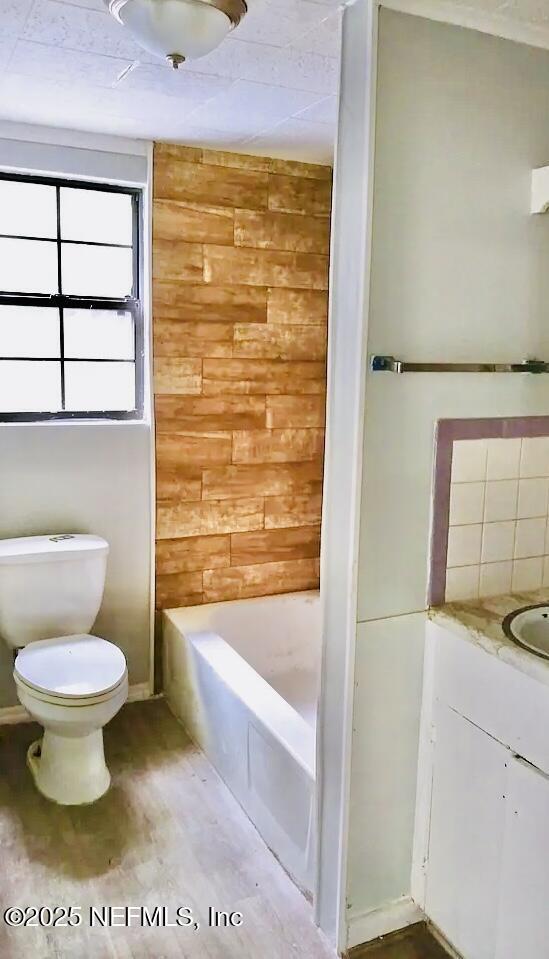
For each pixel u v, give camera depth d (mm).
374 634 1759
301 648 3236
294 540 3289
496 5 1554
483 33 1643
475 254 1717
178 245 2852
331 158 2953
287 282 3064
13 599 2586
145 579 3039
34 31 1763
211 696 2600
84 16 1674
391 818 1880
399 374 1680
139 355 2947
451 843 1796
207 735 2664
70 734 2340
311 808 1944
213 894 2006
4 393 2787
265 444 3148
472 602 1862
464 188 1678
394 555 1753
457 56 1618
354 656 1737
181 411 2963
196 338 2936
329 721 1823
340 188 1646
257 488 3168
